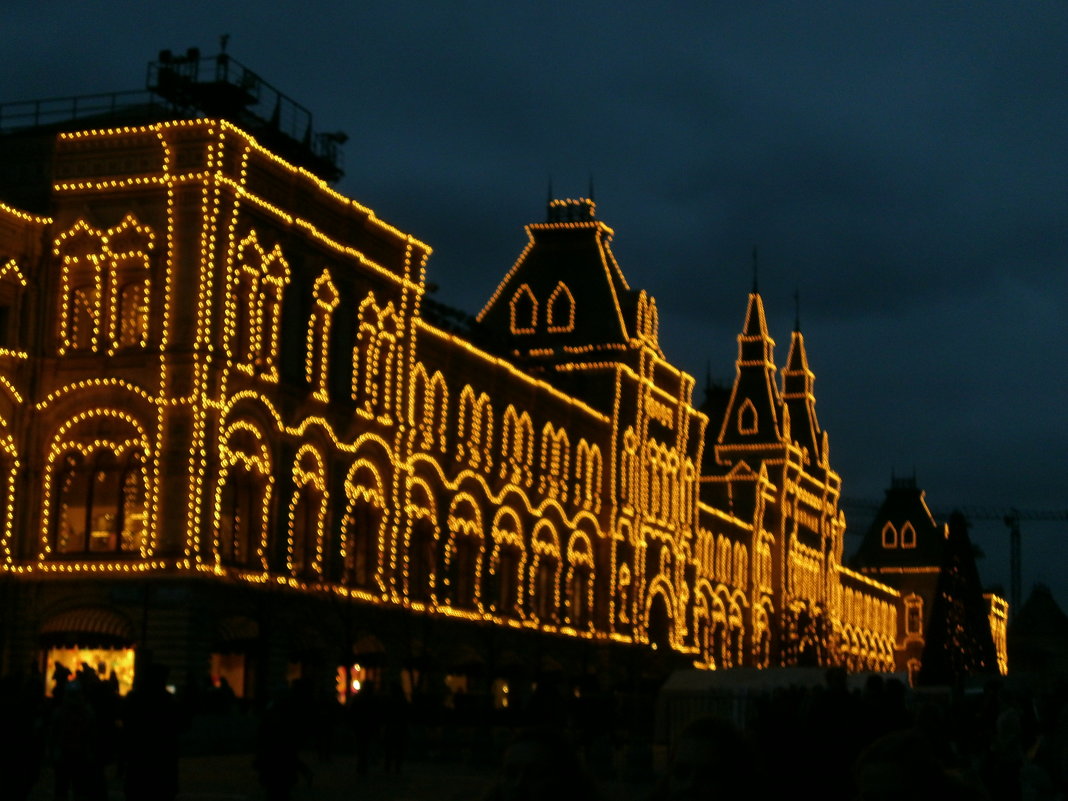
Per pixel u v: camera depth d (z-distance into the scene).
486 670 78.31
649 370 103.19
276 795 24.47
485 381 82.44
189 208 57.78
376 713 45.97
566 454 92.38
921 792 8.49
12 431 57.91
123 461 57.31
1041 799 23.53
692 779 8.91
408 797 35.62
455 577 78.25
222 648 58.06
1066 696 28.56
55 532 58.00
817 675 50.16
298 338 63.09
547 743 8.50
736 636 131.88
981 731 31.77
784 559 144.12
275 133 65.25
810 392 167.50
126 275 58.56
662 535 106.00
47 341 59.03
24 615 57.25
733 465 143.00
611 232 104.12
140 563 55.91
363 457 67.69
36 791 35.03
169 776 22.62
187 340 57.00
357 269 67.56
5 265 58.09
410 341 71.88
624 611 98.75
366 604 66.81
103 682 35.69
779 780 15.03
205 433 56.81
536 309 101.38
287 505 61.59
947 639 70.75
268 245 60.91
